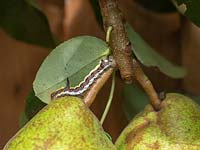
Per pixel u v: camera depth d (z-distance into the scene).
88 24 0.72
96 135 0.43
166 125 0.47
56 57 0.47
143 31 0.71
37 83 0.47
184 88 0.69
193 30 0.71
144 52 0.53
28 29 0.59
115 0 0.46
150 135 0.46
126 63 0.45
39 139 0.42
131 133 0.47
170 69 0.54
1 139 0.74
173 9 0.64
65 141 0.42
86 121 0.43
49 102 0.45
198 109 0.48
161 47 0.72
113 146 0.44
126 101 0.60
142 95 0.60
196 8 0.50
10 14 0.59
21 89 0.74
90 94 0.44
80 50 0.48
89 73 0.45
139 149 0.46
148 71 0.67
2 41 0.75
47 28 0.58
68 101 0.44
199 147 0.46
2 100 0.74
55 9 0.72
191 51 0.72
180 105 0.47
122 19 0.46
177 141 0.46
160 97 0.48
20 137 0.43
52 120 0.43
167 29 0.72
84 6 0.72
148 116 0.47
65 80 0.47
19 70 0.75
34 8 0.57
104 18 0.46
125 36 0.46
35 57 0.74
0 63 0.75
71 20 0.72
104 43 0.48
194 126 0.47
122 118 0.70
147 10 0.65
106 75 0.44
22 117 0.49
